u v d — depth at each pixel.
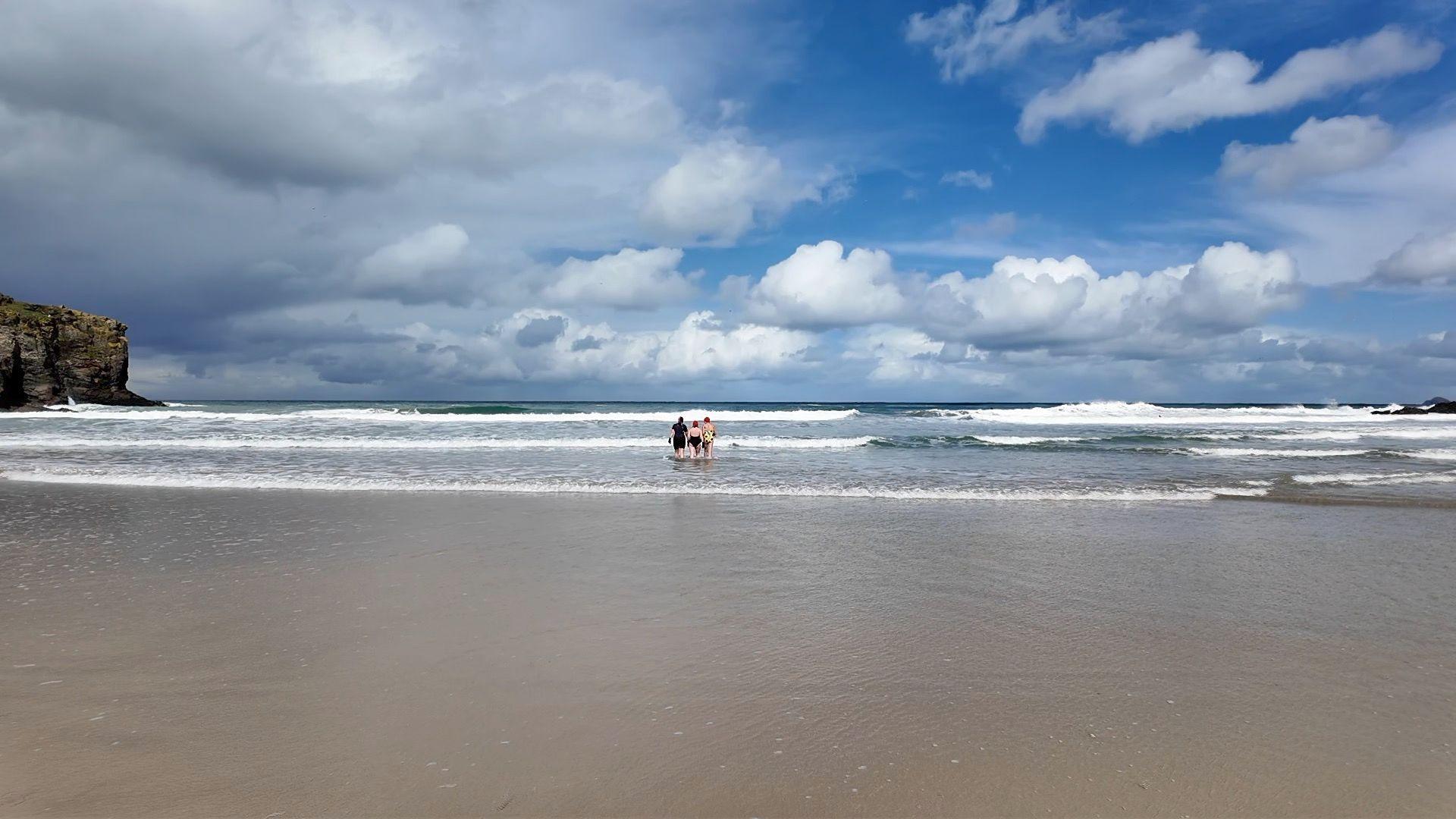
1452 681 4.73
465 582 7.13
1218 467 18.41
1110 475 16.45
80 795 3.27
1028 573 7.58
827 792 3.34
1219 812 3.20
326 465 18.03
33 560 7.93
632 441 24.67
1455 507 12.24
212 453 21.11
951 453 22.42
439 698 4.34
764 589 6.92
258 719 4.04
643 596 6.65
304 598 6.53
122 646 5.23
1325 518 11.10
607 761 3.60
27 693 4.39
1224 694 4.50
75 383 64.56
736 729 3.96
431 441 25.38
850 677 4.73
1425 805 3.26
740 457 20.91
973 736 3.91
